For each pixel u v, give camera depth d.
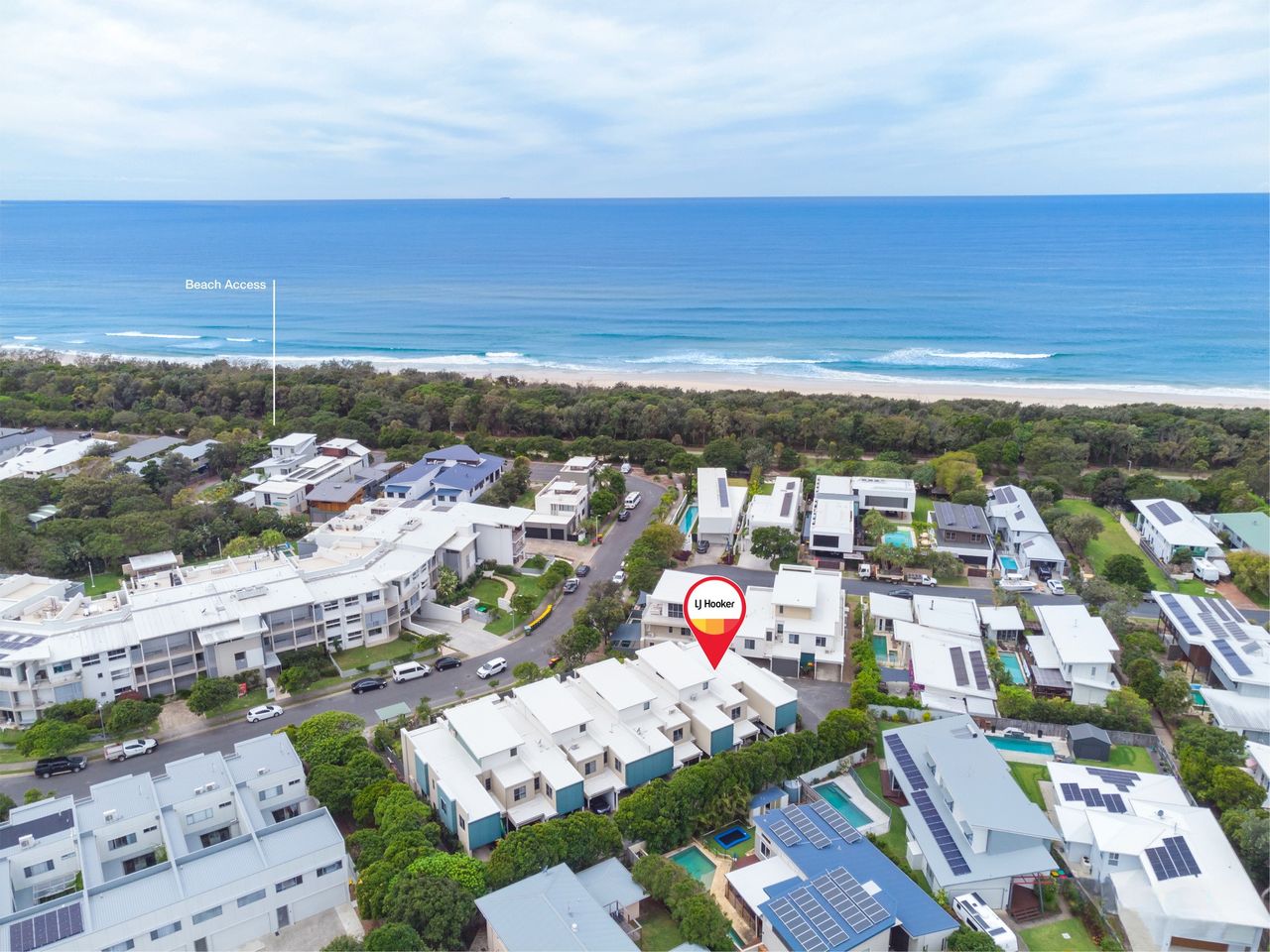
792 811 63.75
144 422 177.88
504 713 75.38
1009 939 54.41
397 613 98.75
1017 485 143.75
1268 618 103.31
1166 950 56.00
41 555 109.06
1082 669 86.88
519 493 145.12
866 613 103.69
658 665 81.00
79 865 59.94
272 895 56.31
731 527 123.62
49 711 79.56
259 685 88.19
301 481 138.38
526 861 57.91
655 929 57.41
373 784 67.06
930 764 69.94
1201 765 70.19
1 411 180.88
